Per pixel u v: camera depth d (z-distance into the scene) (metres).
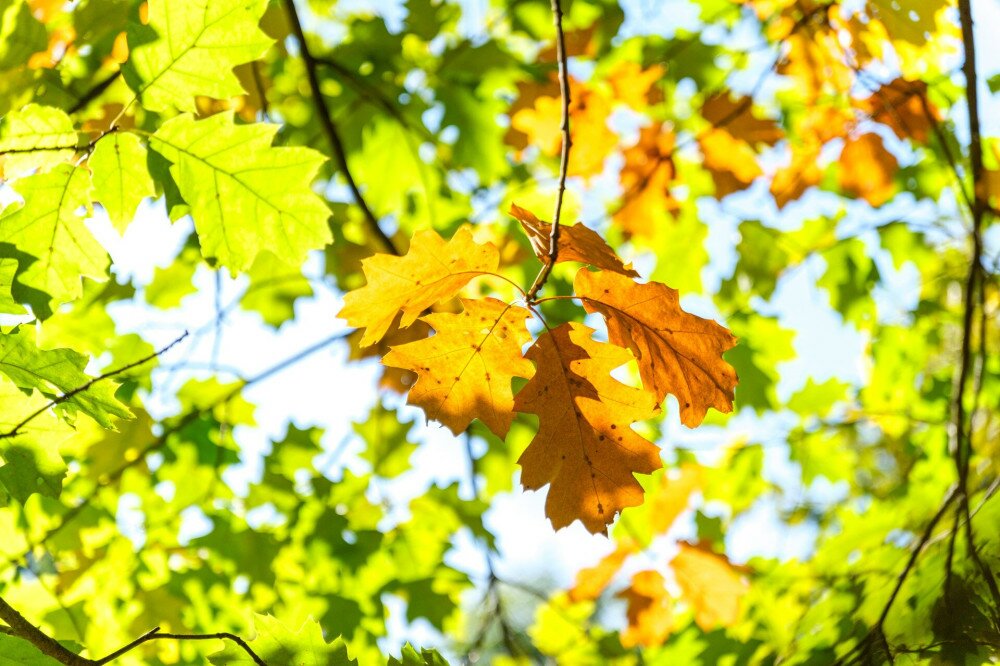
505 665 4.45
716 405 1.84
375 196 4.42
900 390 5.04
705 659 3.91
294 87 4.16
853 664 3.03
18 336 1.91
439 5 4.07
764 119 4.07
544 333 1.82
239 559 4.25
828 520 5.07
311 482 4.48
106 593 4.14
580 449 1.80
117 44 3.09
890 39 3.62
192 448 4.34
